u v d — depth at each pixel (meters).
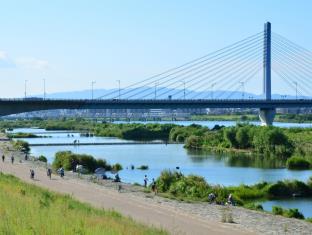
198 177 76.75
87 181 81.06
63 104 165.75
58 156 107.06
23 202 33.69
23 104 158.75
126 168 113.62
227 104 196.25
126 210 52.44
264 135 157.62
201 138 181.38
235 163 129.12
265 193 76.69
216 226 45.31
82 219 29.47
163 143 196.00
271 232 44.19
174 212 52.66
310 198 75.88
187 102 189.88
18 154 130.00
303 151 147.12
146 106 183.12
